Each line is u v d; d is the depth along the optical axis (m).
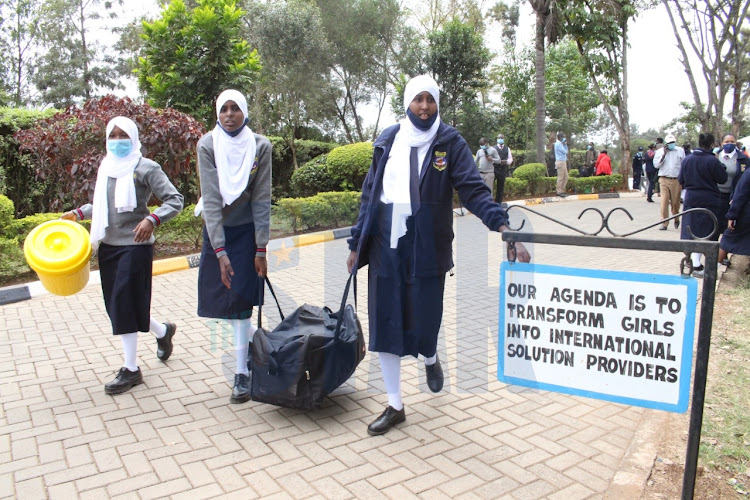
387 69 25.16
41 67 31.81
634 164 19.75
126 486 2.76
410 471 2.89
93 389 3.90
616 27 18.16
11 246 6.55
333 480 2.81
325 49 18.50
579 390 2.50
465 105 21.95
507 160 13.41
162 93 10.52
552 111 27.53
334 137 25.50
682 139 34.81
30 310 5.72
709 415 3.43
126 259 3.77
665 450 3.04
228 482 2.80
